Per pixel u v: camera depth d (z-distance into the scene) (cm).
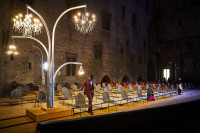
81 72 755
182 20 2878
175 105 323
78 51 1694
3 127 498
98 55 1908
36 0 1377
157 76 2959
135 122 254
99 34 1933
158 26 3086
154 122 276
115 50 2138
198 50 2683
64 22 1583
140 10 2652
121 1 2289
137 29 2556
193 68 2703
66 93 764
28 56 1306
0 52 1164
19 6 1270
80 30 1725
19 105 841
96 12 1911
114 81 2077
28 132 464
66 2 1620
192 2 2794
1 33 1173
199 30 2691
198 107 365
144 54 2667
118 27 2212
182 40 2856
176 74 2825
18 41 1252
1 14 1173
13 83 1181
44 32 1422
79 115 664
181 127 311
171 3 2984
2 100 998
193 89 2023
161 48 3062
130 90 1156
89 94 688
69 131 198
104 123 222
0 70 1155
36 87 1255
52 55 632
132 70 2391
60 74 1509
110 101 718
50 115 584
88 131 209
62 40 1552
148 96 1085
